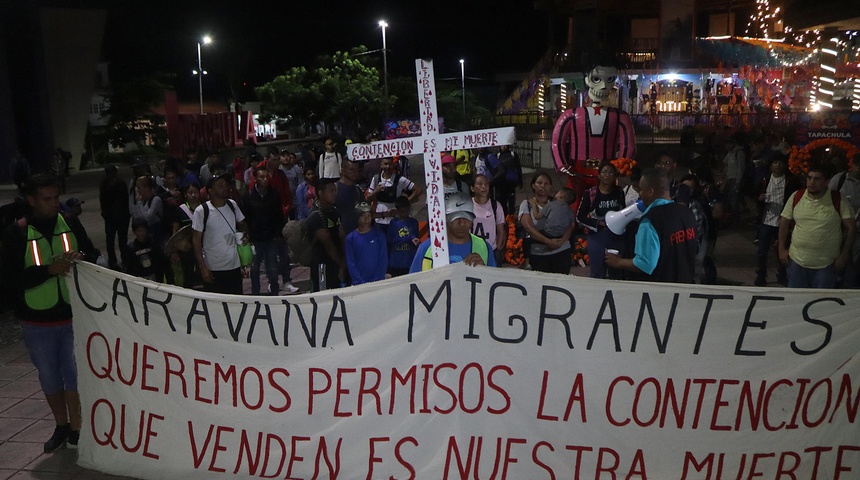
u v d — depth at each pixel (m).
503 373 4.97
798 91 34.62
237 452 5.27
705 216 9.00
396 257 8.51
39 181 5.62
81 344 5.47
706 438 4.90
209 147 38.66
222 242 7.96
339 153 16.34
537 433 4.98
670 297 4.83
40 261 5.64
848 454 4.85
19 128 31.59
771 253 12.80
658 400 4.91
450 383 5.02
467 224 5.88
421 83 5.27
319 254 8.50
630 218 6.14
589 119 12.98
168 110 34.25
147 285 5.30
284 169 14.65
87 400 5.50
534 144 32.34
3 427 6.39
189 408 5.31
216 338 5.23
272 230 9.88
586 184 12.88
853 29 28.11
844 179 9.16
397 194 10.84
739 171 15.14
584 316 4.89
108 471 5.45
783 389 4.85
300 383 5.16
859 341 4.79
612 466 4.95
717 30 41.06
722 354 4.85
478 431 5.02
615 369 4.91
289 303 5.11
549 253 8.66
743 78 36.16
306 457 5.18
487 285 4.93
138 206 10.51
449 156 9.25
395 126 24.14
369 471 5.12
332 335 5.10
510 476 5.00
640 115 30.34
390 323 5.04
